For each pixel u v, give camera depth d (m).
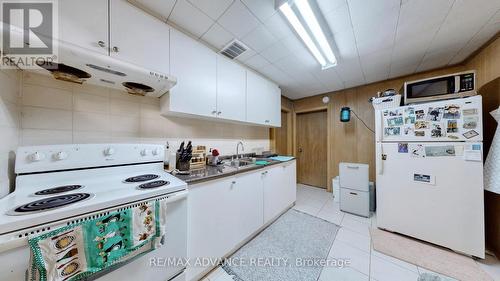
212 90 1.73
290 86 3.09
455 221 1.56
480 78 1.84
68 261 0.64
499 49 1.58
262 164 1.99
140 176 1.21
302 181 4.03
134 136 1.48
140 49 1.20
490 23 1.44
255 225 1.87
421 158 1.72
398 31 1.57
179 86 1.44
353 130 3.17
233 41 1.71
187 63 1.50
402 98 2.03
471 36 1.62
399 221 1.86
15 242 0.56
